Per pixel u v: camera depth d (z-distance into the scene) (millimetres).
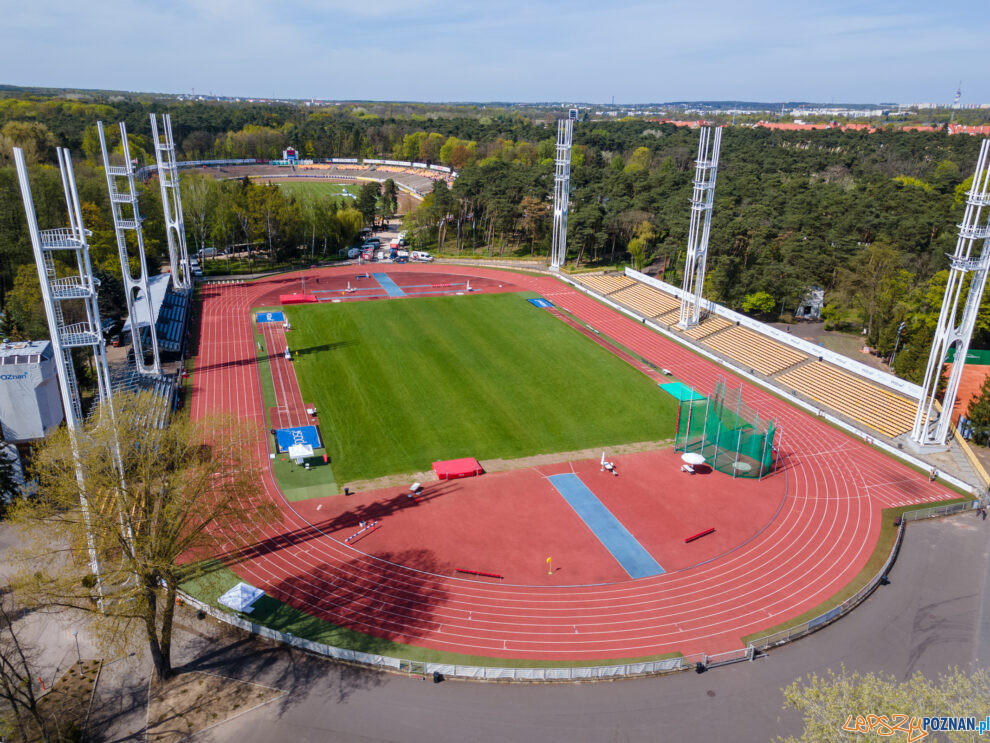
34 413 58969
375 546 54031
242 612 45969
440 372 89562
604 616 46938
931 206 144000
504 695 39719
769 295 113750
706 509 60750
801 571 52469
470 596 48531
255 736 36438
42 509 40250
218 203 148375
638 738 36906
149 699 38750
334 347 97625
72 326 47000
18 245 105375
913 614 47656
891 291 103625
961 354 69312
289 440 69625
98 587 41875
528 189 167125
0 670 34000
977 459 70500
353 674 41062
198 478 42594
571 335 106062
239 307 116438
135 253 124812
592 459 69000
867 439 74750
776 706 39281
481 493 62125
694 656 42781
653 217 153250
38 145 165875
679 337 105938
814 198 153750
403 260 155625
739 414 74875
